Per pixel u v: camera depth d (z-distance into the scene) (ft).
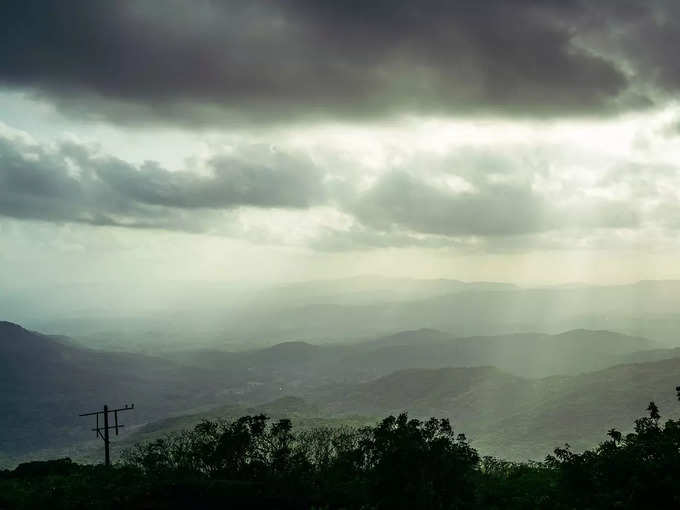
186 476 68.44
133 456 78.89
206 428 73.00
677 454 51.13
